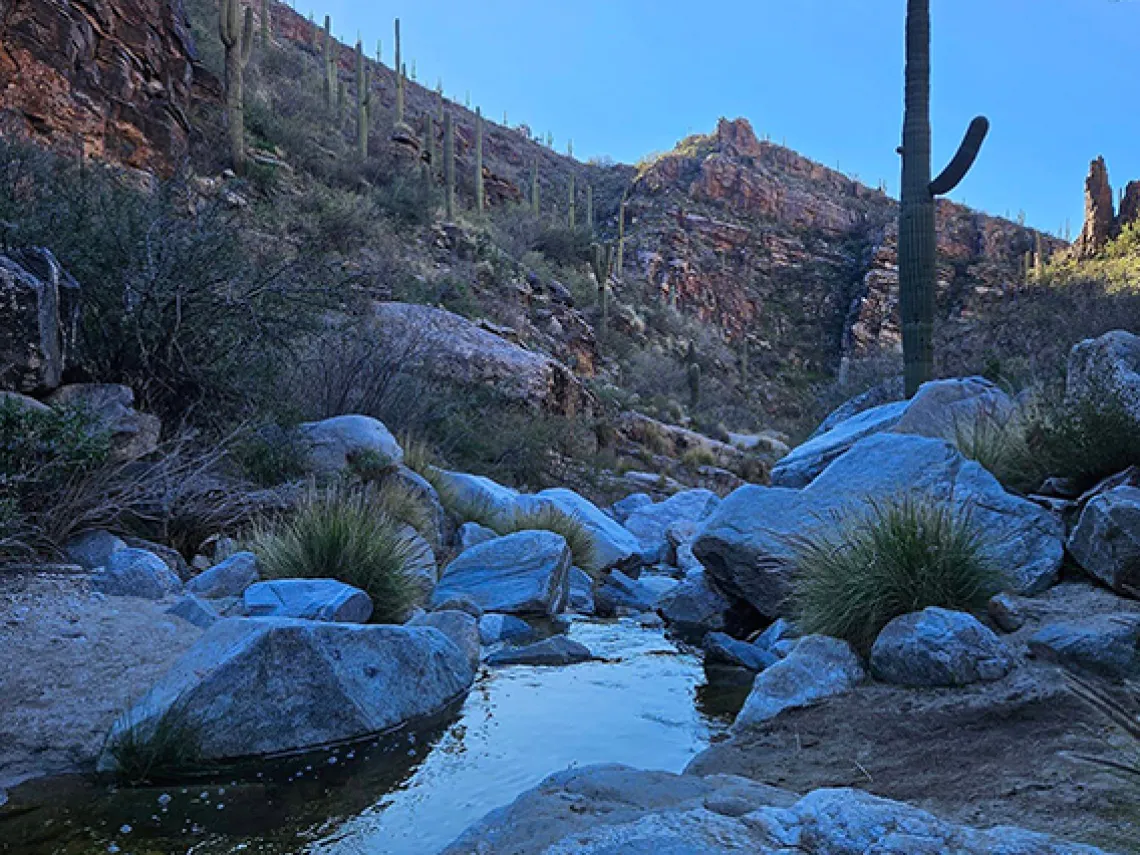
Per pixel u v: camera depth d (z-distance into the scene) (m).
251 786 2.80
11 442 4.52
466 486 9.52
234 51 19.50
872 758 2.86
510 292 26.95
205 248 6.96
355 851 2.31
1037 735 2.81
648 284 58.34
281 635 3.31
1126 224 55.25
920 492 4.86
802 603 4.50
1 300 5.10
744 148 84.94
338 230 20.27
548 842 2.08
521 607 6.13
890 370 15.66
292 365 9.41
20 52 12.73
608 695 4.05
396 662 3.74
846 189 88.62
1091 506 4.27
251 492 6.58
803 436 16.89
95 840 2.35
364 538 5.29
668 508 13.14
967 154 8.88
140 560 4.58
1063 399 5.93
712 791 2.50
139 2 16.06
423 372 12.70
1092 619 3.54
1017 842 1.79
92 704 3.14
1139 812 2.14
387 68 70.62
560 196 72.25
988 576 4.06
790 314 66.62
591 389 23.72
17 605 3.90
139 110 15.39
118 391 5.84
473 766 3.04
